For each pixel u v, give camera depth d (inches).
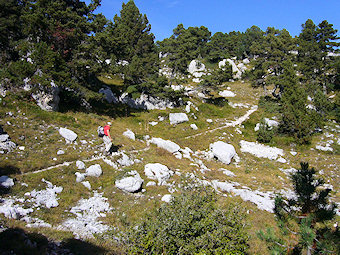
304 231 283.9
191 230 302.8
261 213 604.4
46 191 514.0
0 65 912.9
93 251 347.3
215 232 301.0
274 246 331.9
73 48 1093.1
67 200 506.6
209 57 3459.6
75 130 840.9
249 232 504.4
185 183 402.6
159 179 695.7
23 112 797.9
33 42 1001.5
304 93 1610.5
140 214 506.0
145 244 287.7
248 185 826.2
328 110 1646.2
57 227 402.6
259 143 1352.1
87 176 629.9
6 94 831.7
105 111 1290.6
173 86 2090.3
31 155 632.4
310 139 1306.6
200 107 1772.9
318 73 2117.4
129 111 1440.7
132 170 687.7
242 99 2208.4
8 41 1018.1
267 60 2186.3
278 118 1578.5
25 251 293.0
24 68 884.6
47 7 1029.2
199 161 1000.2
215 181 771.4
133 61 1663.4
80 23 1057.5
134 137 1031.0
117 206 539.2
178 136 1275.8
